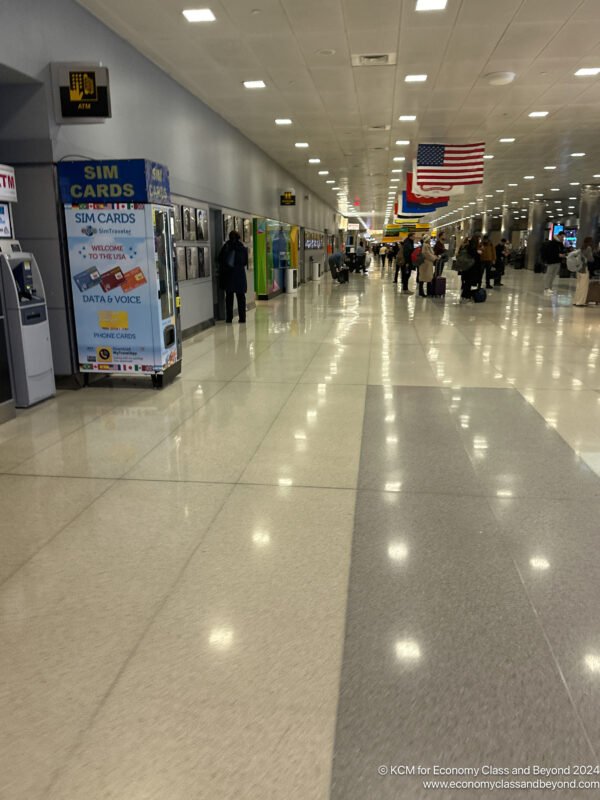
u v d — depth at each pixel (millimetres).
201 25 6527
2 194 5098
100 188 5797
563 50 7391
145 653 2232
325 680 2084
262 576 2738
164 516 3346
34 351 5512
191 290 9695
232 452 4348
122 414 5328
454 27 6617
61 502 3537
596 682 2064
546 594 2584
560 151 15141
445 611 2469
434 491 3654
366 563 2840
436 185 12258
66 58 5793
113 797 1649
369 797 1646
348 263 28266
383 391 6074
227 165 11547
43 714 1950
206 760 1767
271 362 7543
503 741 1822
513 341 9000
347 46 7199
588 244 13445
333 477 3877
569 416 5191
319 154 15414
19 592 2639
